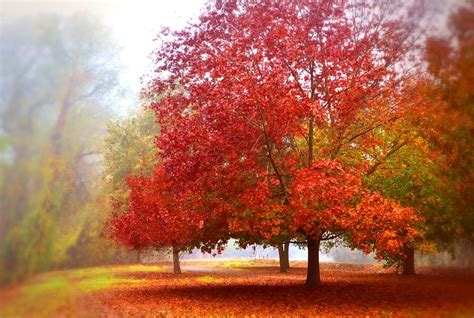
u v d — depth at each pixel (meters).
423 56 12.52
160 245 24.48
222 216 15.25
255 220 14.53
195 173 14.24
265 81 13.92
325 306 13.66
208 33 14.52
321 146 16.72
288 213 14.49
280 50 14.20
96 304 9.03
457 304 9.91
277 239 17.92
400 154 17.20
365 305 13.64
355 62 15.22
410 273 23.70
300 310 13.04
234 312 12.80
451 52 11.05
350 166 16.25
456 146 13.26
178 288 19.06
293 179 15.23
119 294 15.98
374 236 13.89
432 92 13.20
